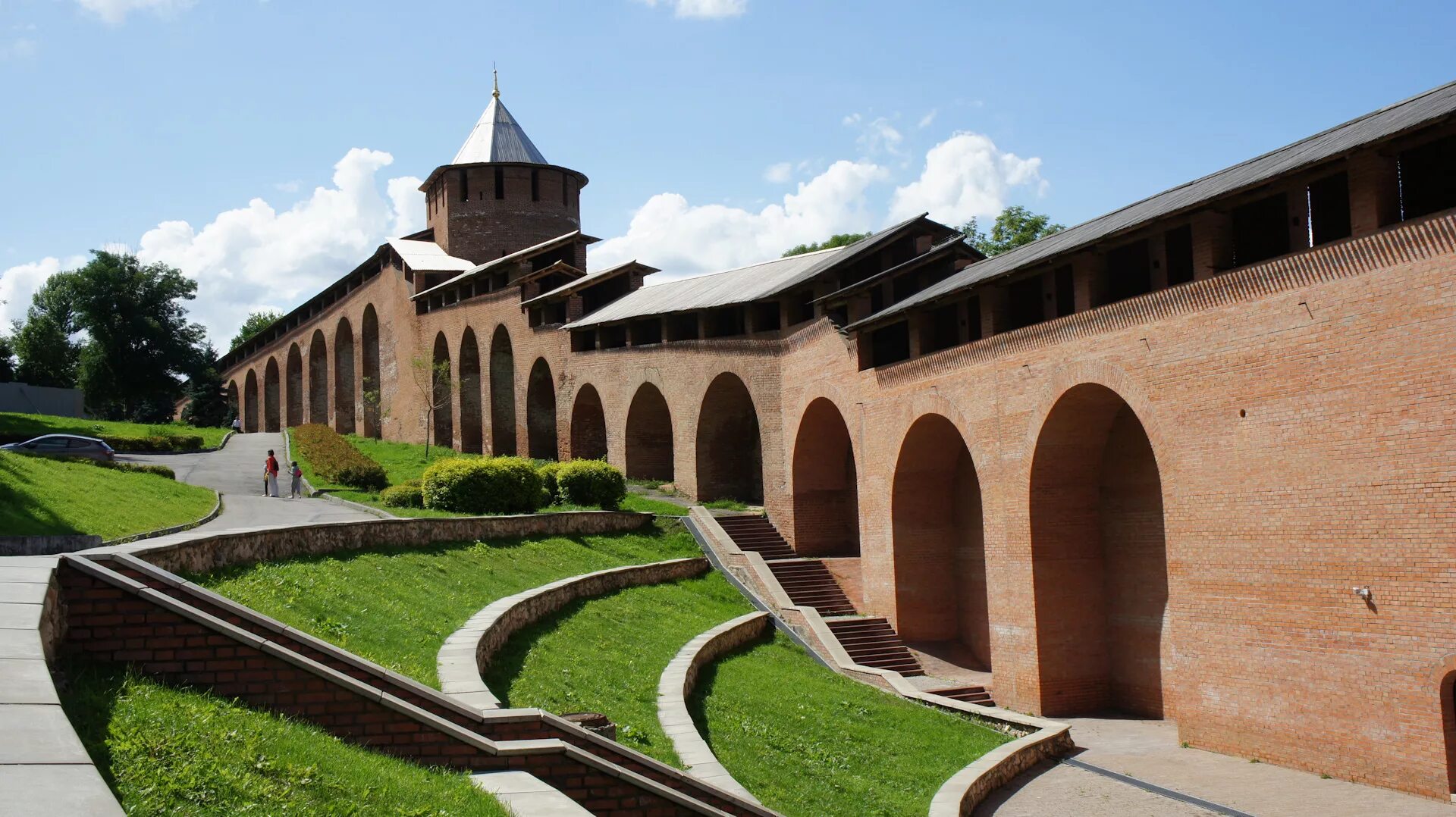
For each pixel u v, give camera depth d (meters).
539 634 17.69
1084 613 21.03
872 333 27.86
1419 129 13.04
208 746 7.12
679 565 28.28
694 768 11.96
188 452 46.00
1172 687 19.75
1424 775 13.41
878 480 26.58
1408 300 13.63
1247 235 19.33
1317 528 14.80
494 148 56.12
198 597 8.87
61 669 7.70
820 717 18.03
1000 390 21.69
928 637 25.88
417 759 8.64
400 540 20.69
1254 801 14.00
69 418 53.91
